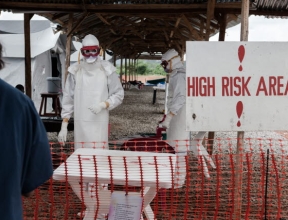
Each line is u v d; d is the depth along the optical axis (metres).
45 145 1.58
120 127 10.31
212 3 5.54
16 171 1.44
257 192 4.59
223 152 7.07
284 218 3.91
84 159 3.13
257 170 5.36
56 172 2.85
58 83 9.71
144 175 2.83
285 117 3.12
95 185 3.09
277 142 8.52
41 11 6.11
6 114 1.45
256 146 7.93
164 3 6.03
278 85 3.11
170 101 5.07
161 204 3.81
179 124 4.93
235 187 3.47
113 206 2.74
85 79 4.38
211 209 4.08
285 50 3.08
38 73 11.91
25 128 1.50
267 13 6.59
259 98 3.11
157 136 5.00
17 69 11.33
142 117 12.55
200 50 3.06
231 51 3.08
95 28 10.78
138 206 2.72
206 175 4.76
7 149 1.43
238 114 3.11
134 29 10.53
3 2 5.95
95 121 4.40
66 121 4.52
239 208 3.45
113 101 4.39
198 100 3.09
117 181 2.77
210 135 6.49
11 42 11.33
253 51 3.07
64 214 3.81
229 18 7.55
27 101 1.53
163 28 10.57
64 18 8.34
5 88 1.47
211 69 3.08
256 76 3.09
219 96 3.09
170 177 2.81
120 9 6.18
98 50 4.34
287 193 4.57
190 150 5.17
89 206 3.08
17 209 1.45
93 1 6.04
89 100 4.36
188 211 3.96
